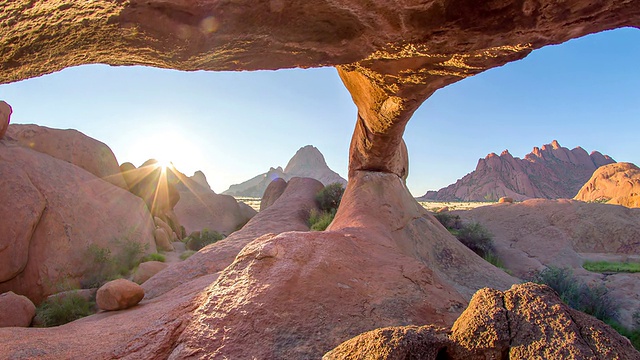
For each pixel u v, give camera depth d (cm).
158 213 2669
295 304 420
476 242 1692
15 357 354
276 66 357
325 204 2434
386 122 943
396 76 595
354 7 296
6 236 1205
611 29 353
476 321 224
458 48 391
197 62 305
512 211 2183
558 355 197
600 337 205
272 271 482
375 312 439
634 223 1895
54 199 1488
